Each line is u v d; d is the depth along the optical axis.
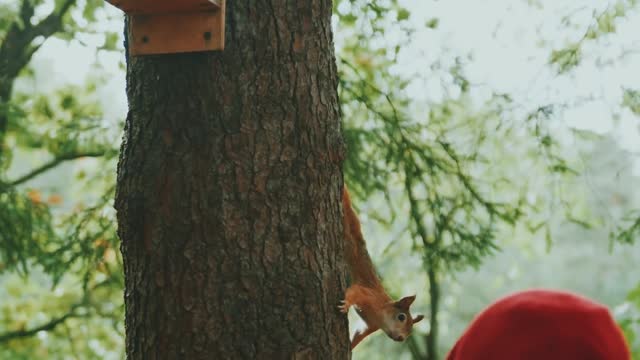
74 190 8.89
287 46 3.26
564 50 7.56
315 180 3.26
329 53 3.38
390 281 9.09
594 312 2.04
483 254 7.28
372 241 8.48
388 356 9.36
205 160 3.18
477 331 2.09
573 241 19.30
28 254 7.79
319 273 3.23
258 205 3.17
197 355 3.12
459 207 7.41
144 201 3.21
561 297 2.09
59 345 9.71
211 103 3.20
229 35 3.23
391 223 7.66
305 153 3.25
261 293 3.14
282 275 3.17
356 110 7.72
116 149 8.12
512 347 2.04
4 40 8.73
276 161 3.21
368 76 7.88
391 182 7.71
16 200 7.88
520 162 7.96
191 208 3.16
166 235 3.17
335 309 3.27
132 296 3.25
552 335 2.02
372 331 3.68
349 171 7.41
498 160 7.97
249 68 3.22
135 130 3.27
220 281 3.14
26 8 8.75
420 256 7.62
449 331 11.24
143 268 3.21
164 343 3.15
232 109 3.20
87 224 7.57
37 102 8.68
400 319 3.68
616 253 18.77
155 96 3.25
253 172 3.18
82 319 9.76
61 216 8.55
